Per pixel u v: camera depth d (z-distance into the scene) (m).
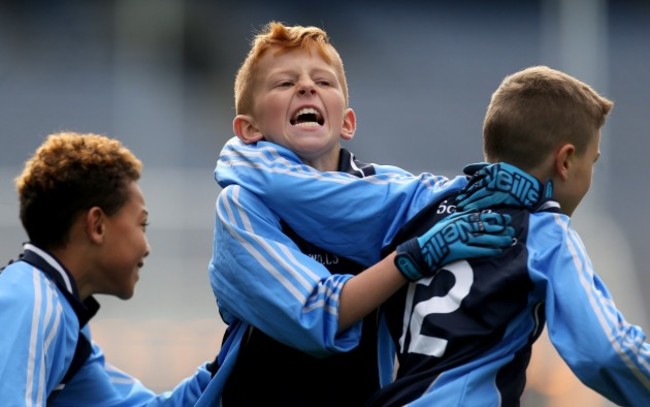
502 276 9.06
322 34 10.66
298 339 9.50
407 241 9.52
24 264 10.66
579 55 42.84
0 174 37.56
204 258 27.89
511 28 44.34
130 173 11.22
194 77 41.47
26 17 42.56
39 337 10.06
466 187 9.74
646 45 42.97
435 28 44.09
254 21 42.88
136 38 42.41
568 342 8.70
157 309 25.64
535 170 9.74
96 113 39.78
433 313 9.26
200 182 33.22
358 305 9.40
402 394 9.08
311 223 9.91
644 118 40.72
